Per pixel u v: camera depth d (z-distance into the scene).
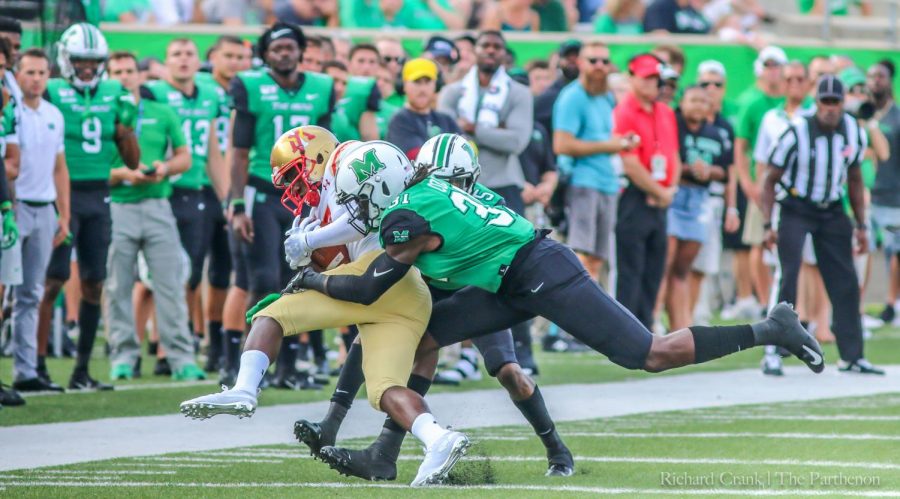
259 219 35.06
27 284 35.19
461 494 20.78
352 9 61.44
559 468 23.11
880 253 70.12
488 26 61.91
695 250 48.03
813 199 40.50
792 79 48.06
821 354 22.41
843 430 28.84
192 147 42.97
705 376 40.81
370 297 21.19
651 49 60.81
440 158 22.42
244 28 56.47
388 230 20.95
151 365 43.84
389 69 48.91
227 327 37.09
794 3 73.88
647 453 25.61
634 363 21.50
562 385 38.16
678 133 47.75
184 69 42.81
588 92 44.34
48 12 44.94
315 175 22.67
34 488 21.53
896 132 54.53
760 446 26.44
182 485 21.92
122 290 39.53
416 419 21.27
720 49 61.56
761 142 48.91
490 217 21.56
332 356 47.22
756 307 60.00
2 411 31.70
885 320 61.47
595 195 44.69
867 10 74.38
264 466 24.16
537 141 43.19
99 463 24.47
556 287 21.34
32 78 34.38
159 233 39.09
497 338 23.19
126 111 36.31
